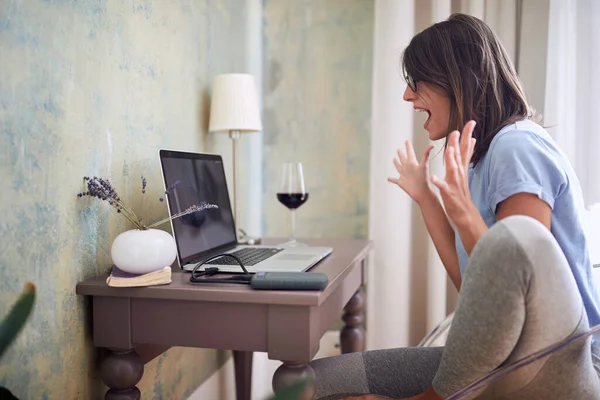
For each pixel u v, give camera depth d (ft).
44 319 3.99
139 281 4.07
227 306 3.99
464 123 4.13
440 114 4.37
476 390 2.95
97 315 4.25
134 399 4.35
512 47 7.61
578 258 3.67
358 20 8.59
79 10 4.34
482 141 4.07
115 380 4.30
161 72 5.74
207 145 7.01
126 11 5.05
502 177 3.58
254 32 8.49
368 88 8.61
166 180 4.72
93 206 4.56
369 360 4.39
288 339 3.87
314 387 3.88
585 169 7.32
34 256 3.88
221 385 7.73
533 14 7.61
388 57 7.91
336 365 4.36
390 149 7.96
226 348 4.00
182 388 6.46
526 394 3.01
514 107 4.16
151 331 4.15
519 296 2.72
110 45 4.79
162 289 4.04
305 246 6.13
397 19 7.86
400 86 7.89
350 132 8.70
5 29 3.58
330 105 8.73
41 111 3.93
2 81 3.57
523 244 2.71
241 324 3.97
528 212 3.47
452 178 3.55
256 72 8.59
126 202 5.08
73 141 4.29
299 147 8.85
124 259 4.12
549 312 2.78
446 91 4.24
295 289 3.92
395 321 8.04
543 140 3.70
